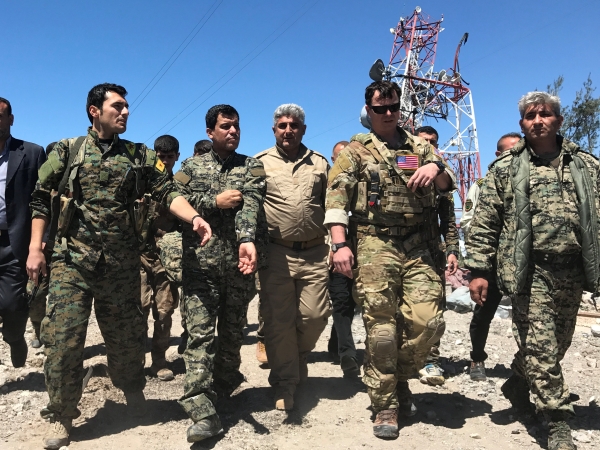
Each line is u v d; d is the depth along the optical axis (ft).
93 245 10.32
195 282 11.17
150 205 10.90
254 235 10.54
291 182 12.65
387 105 10.92
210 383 10.64
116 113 10.35
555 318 10.43
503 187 10.80
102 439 10.48
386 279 10.61
